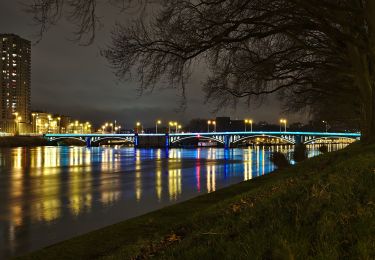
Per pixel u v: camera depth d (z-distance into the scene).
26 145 180.38
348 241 4.62
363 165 9.62
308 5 14.84
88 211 22.53
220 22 16.08
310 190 7.44
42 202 26.09
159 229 11.28
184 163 68.81
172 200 26.52
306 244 4.55
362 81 22.61
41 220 19.97
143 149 160.38
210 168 57.31
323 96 36.53
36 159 78.19
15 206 24.45
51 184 36.78
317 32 24.25
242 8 15.85
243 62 23.09
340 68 25.25
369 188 6.88
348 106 41.84
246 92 26.00
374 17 15.11
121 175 45.94
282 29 16.73
